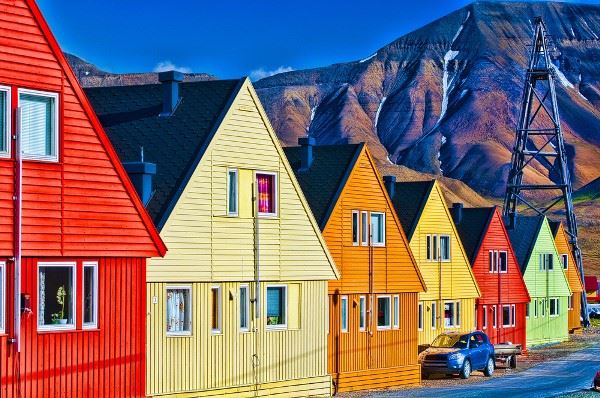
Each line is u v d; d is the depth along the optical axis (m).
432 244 73.06
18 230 34.97
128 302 38.75
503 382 63.38
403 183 74.50
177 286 43.06
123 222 38.44
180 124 46.41
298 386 49.06
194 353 43.59
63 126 36.50
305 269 49.47
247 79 46.72
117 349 38.28
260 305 47.03
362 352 56.25
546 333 99.50
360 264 56.38
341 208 55.16
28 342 35.38
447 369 64.38
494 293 84.31
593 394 56.34
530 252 97.31
